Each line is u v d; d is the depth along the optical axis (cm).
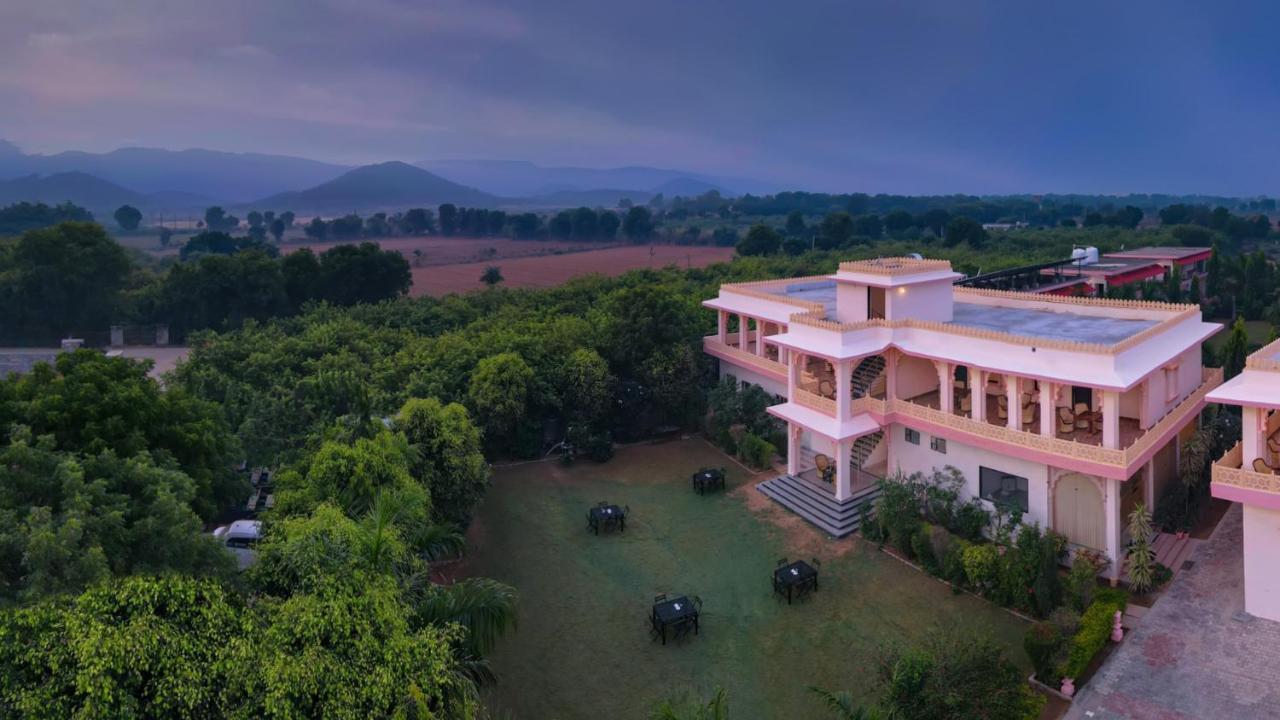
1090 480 3006
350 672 1697
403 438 3219
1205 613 2648
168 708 1567
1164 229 13988
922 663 2097
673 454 4688
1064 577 2895
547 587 3177
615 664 2664
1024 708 2080
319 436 3553
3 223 16775
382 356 5375
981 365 3247
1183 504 3231
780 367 4556
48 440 2236
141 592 1673
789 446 3994
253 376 4819
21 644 1557
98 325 7750
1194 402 3453
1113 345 2914
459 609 2216
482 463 3506
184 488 2319
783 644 2734
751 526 3659
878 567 3200
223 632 1697
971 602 2895
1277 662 2362
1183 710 2228
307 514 2558
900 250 11000
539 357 4759
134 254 13538
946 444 3469
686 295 6944
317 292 8081
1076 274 6850
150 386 2919
